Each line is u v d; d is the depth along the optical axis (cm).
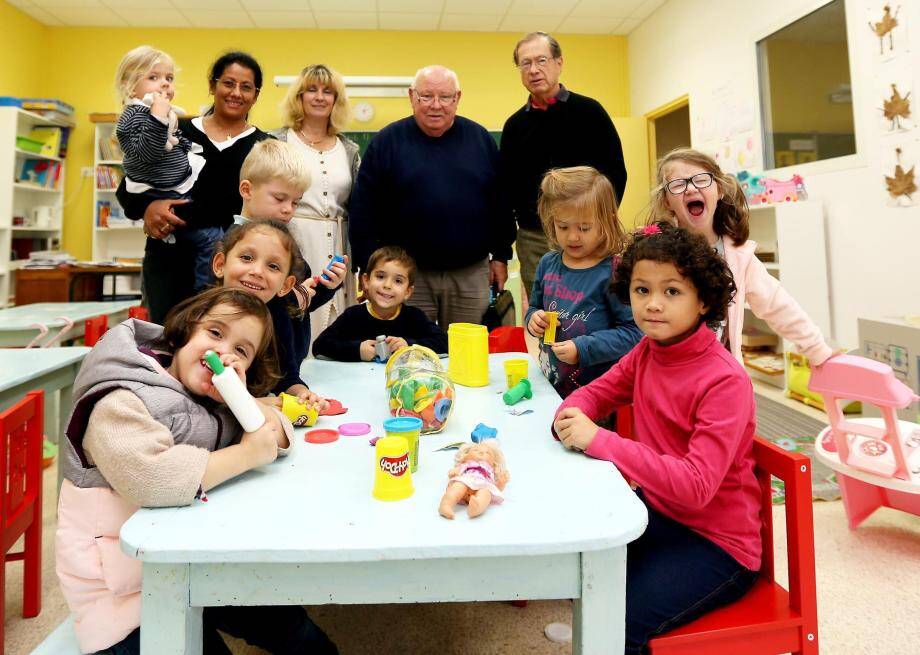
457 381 130
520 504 69
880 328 249
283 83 479
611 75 542
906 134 270
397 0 461
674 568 87
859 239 297
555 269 156
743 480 91
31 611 138
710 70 412
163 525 63
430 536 61
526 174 254
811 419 283
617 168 248
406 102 516
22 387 151
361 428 97
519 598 64
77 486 80
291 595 63
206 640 93
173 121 200
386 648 123
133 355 81
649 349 105
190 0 455
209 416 82
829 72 311
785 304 143
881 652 122
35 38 486
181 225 197
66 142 493
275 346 105
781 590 91
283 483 75
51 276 412
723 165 402
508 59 528
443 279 236
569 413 90
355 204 233
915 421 230
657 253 92
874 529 177
